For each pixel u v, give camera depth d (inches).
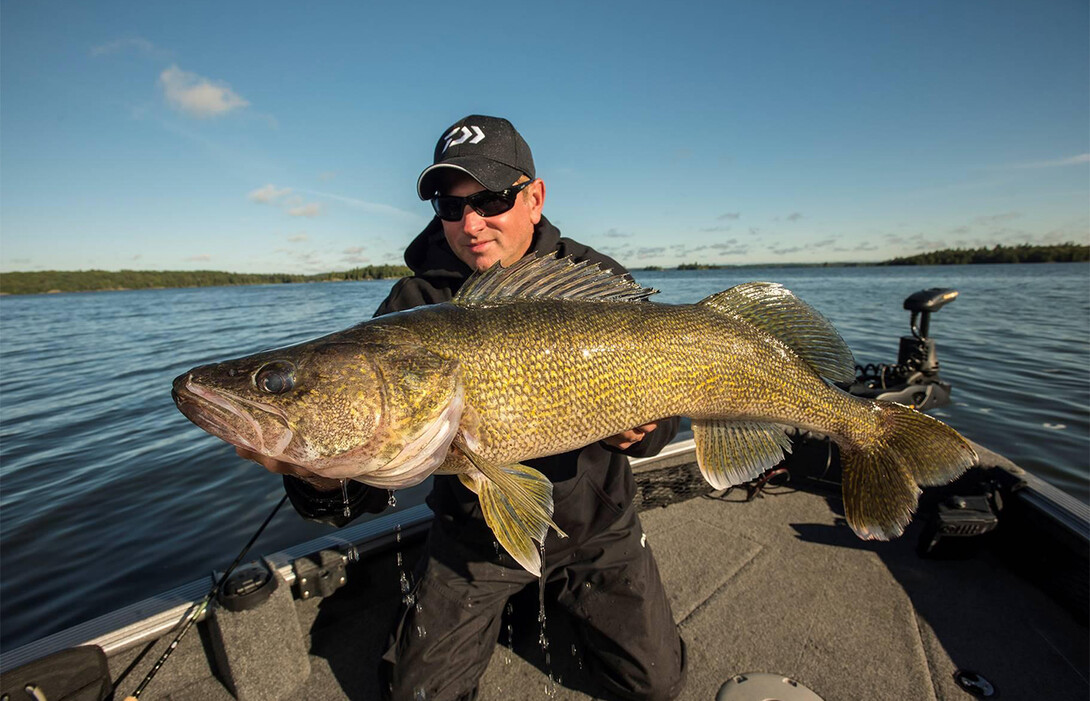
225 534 61.4
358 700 26.4
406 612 26.3
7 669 20.3
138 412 106.3
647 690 25.0
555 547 26.8
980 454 38.0
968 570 34.3
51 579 54.6
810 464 44.8
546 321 23.3
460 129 27.6
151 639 24.1
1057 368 121.0
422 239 32.4
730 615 31.1
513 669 28.5
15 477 78.1
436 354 21.5
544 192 31.9
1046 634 28.7
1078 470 70.4
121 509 67.6
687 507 43.0
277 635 26.4
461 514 26.5
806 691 25.7
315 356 20.6
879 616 30.5
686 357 25.5
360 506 24.7
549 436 23.1
